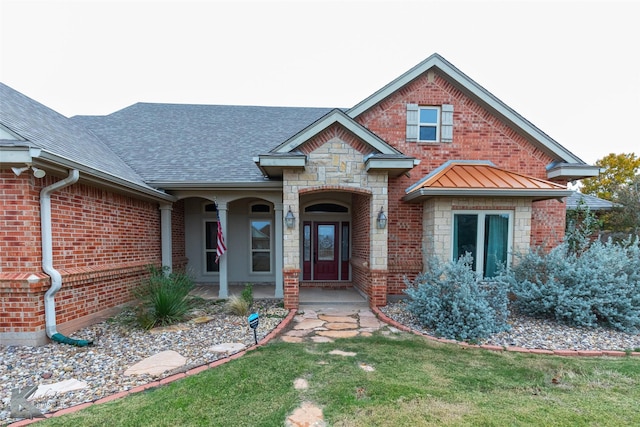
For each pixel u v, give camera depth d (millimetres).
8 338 4996
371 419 3062
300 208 11492
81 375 4051
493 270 7961
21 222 4945
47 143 5438
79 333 5695
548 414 3182
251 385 3725
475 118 8891
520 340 5492
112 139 11047
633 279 6375
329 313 7496
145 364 4387
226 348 5008
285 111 13688
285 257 7656
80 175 5539
